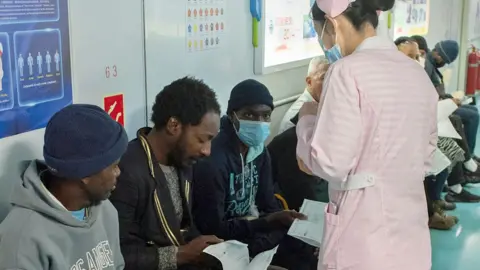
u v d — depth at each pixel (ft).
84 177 4.36
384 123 4.97
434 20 20.59
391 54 5.20
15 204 4.34
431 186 12.42
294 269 7.61
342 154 4.87
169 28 7.70
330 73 5.04
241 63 9.52
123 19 6.84
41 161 4.65
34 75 5.63
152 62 7.44
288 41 10.84
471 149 15.64
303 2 11.18
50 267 4.29
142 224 5.71
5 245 4.17
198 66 8.41
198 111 5.68
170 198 5.80
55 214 4.33
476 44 25.89
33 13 5.53
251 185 7.54
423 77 5.27
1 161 5.36
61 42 5.90
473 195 14.30
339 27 5.28
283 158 8.83
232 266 5.55
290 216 7.25
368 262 5.09
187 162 5.96
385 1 5.17
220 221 6.88
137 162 5.62
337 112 4.89
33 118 5.67
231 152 7.15
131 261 5.44
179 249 5.68
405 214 5.20
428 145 5.47
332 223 5.27
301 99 10.11
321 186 9.09
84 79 6.33
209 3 8.50
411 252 5.26
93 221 4.68
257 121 7.09
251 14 9.60
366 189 5.08
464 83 24.00
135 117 7.25
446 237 12.04
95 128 4.33
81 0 6.18
